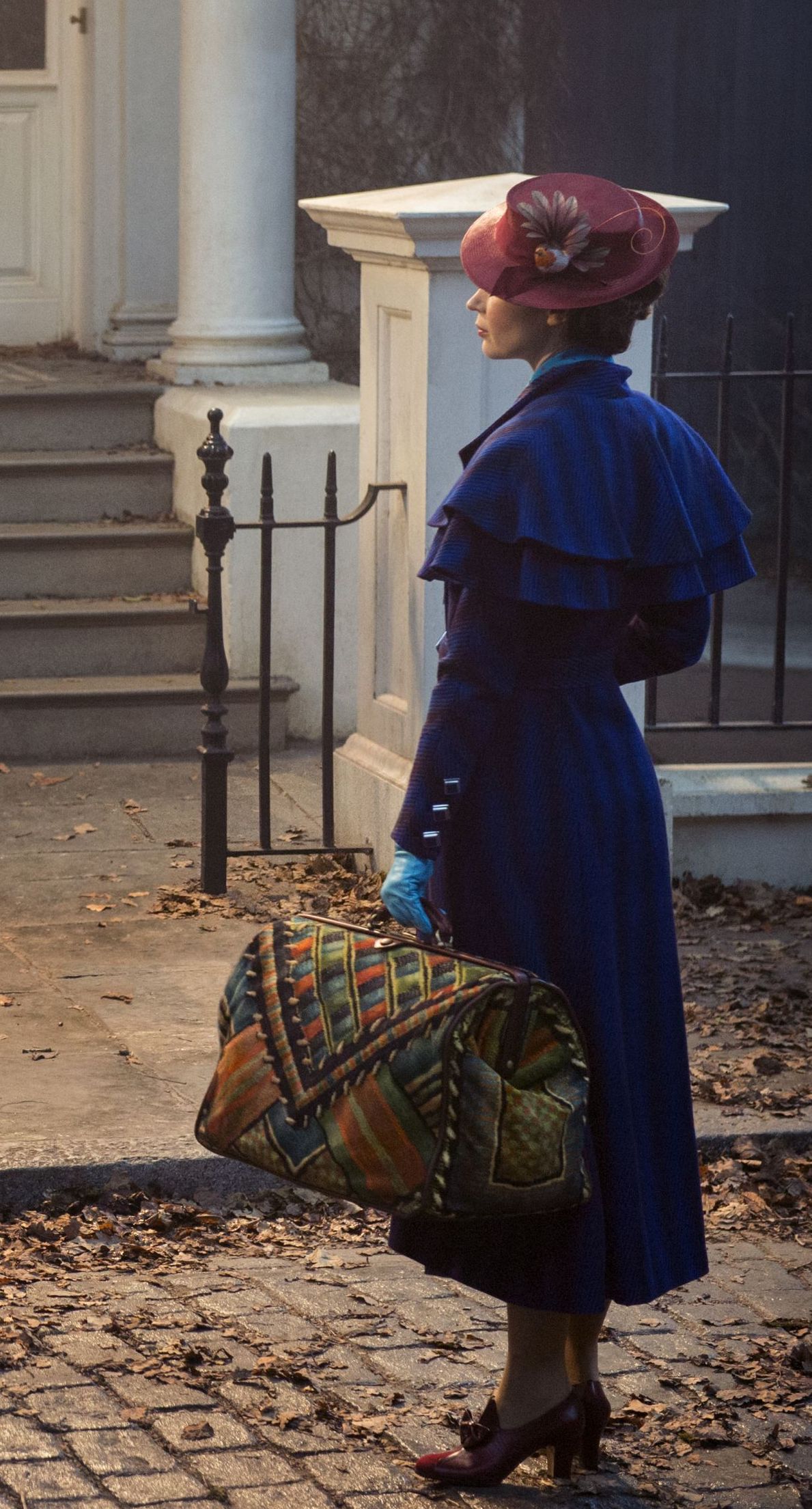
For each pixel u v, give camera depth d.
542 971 3.00
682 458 3.06
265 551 6.50
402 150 11.94
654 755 7.06
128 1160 4.31
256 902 6.43
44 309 11.19
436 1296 3.84
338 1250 4.11
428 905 2.93
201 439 8.82
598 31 13.06
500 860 2.98
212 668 6.42
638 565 2.99
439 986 2.81
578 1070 2.85
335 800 7.02
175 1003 5.48
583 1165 2.88
